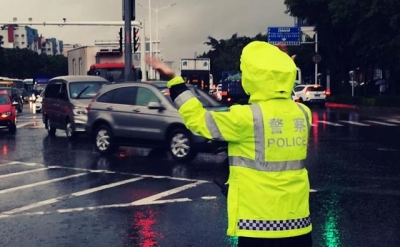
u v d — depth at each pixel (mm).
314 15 52375
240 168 4113
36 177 13242
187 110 4125
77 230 8539
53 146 19344
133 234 8273
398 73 51094
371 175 12961
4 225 8898
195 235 8156
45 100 23000
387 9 37812
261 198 4043
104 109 16484
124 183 12305
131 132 15891
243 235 4070
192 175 13180
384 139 20672
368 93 56219
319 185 11773
